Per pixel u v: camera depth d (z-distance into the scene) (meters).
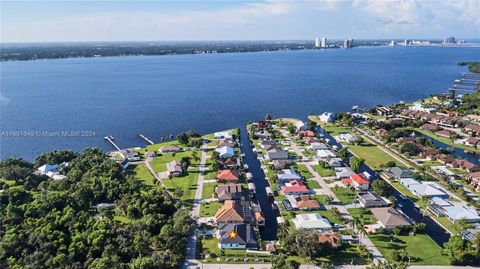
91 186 144.62
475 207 135.75
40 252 102.62
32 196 139.62
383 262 100.94
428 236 117.44
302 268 101.88
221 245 112.00
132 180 154.25
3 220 117.38
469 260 101.88
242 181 164.00
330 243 107.94
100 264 96.00
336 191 150.75
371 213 132.12
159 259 99.81
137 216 129.62
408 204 141.50
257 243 112.38
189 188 155.25
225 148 194.12
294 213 134.00
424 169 170.25
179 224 118.44
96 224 117.06
